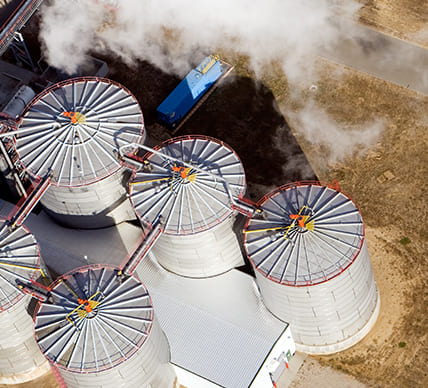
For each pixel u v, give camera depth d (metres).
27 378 83.94
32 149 82.88
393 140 100.94
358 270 75.31
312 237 73.94
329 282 72.94
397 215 93.62
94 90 86.94
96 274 74.75
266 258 74.38
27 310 76.88
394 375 81.38
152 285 82.81
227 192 78.50
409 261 89.50
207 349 78.25
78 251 84.94
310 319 77.62
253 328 78.88
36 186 80.62
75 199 83.31
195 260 80.62
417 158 98.62
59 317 72.25
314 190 77.69
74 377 71.75
